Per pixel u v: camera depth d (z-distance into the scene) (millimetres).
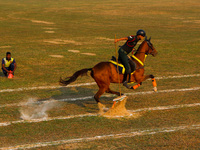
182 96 14070
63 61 21719
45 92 14852
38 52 24781
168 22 45594
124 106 12594
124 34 34750
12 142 9258
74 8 62844
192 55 24062
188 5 68500
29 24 42438
